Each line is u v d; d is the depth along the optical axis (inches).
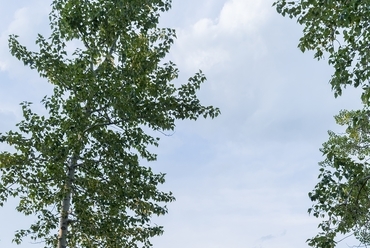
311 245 403.2
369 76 387.2
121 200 530.3
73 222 522.3
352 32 393.7
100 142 522.9
